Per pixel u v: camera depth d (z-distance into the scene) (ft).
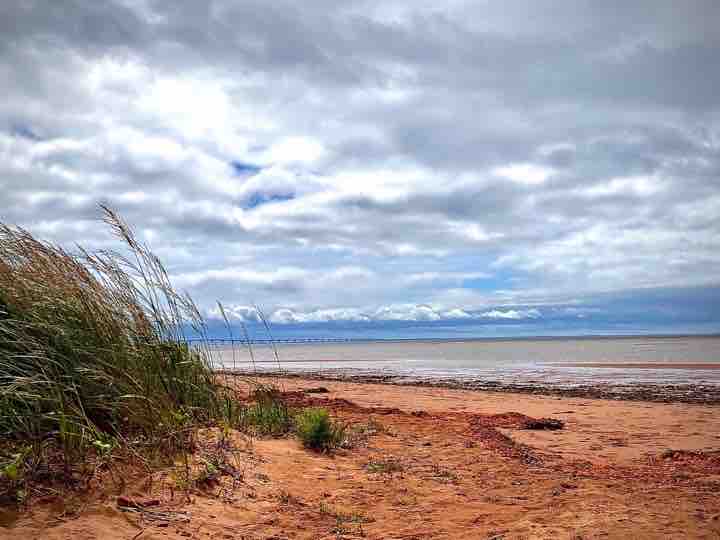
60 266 15.71
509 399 47.65
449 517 14.66
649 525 13.52
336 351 269.44
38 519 10.88
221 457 16.72
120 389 14.94
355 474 18.57
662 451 25.31
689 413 38.40
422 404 43.60
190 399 18.48
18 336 13.69
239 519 13.38
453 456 22.33
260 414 23.67
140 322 16.84
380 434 26.20
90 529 10.98
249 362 130.82
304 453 20.29
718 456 23.72
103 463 13.43
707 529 13.20
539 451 24.71
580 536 12.84
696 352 166.09
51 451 13.04
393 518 14.49
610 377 73.61
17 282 14.73
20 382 12.81
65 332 14.33
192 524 12.38
